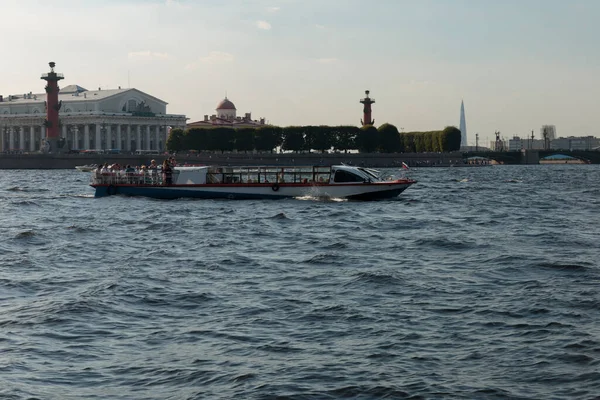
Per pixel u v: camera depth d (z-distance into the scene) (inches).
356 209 3154.5
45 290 1429.6
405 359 989.8
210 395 873.5
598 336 1071.0
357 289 1408.7
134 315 1219.2
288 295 1363.2
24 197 4060.0
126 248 2028.8
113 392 884.6
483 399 856.9
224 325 1156.5
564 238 2155.5
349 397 868.0
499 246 1994.3
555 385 894.4
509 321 1165.7
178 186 3676.2
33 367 964.6
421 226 2556.6
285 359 992.9
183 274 1578.5
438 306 1267.2
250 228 2481.5
